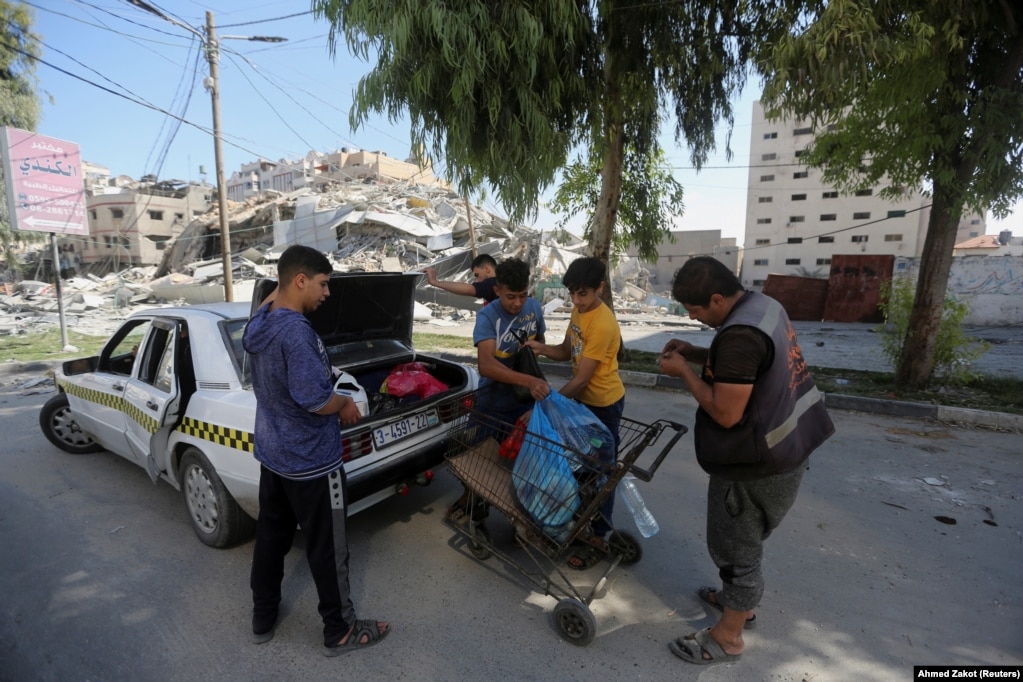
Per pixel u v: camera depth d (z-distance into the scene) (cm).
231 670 252
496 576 324
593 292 299
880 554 347
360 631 265
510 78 606
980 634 275
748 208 4838
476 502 343
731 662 256
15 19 1828
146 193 4872
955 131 579
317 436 245
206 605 298
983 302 1606
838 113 548
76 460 504
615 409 322
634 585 316
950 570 329
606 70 781
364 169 6494
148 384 384
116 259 4559
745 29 770
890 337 769
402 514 400
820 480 460
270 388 239
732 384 214
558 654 261
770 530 248
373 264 2911
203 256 3853
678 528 383
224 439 318
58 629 280
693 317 245
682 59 789
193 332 357
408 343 462
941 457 509
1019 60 589
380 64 598
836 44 469
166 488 446
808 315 1916
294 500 248
